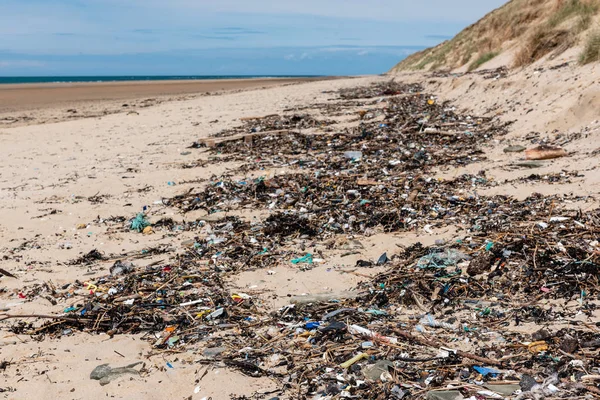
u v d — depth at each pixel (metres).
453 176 9.49
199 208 8.73
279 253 6.51
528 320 4.32
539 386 3.36
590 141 9.73
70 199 9.64
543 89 13.22
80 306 5.33
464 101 17.23
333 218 7.67
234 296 5.36
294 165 11.32
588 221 6.13
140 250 7.00
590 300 4.46
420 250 6.02
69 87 57.94
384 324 4.54
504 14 30.14
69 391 3.88
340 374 3.86
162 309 5.20
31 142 16.36
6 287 5.95
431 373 3.73
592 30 14.41
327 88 34.72
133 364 4.23
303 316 4.87
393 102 20.97
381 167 10.58
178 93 42.06
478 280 5.12
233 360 4.15
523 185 8.23
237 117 19.81
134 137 16.38
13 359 4.40
